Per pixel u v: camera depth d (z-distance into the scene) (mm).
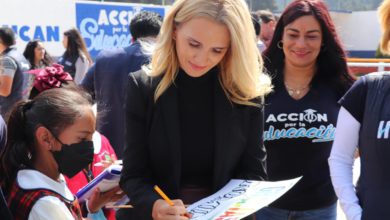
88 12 10609
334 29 2615
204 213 1658
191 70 1734
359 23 24266
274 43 2682
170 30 1782
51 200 1542
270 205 2621
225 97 1853
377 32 23859
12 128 1687
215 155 1870
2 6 9305
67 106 1618
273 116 2570
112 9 11031
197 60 1692
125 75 3766
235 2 1706
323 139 2553
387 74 1909
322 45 2617
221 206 1680
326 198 2592
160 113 1818
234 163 1911
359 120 1949
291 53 2562
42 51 6836
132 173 1854
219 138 1853
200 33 1659
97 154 2350
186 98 1857
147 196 1754
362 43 24266
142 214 1751
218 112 1846
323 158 2574
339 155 2020
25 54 6797
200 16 1654
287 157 2574
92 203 2025
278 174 2590
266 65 2670
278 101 2582
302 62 2557
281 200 2582
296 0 2633
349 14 24312
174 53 1805
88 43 10633
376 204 1800
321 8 2582
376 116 1837
